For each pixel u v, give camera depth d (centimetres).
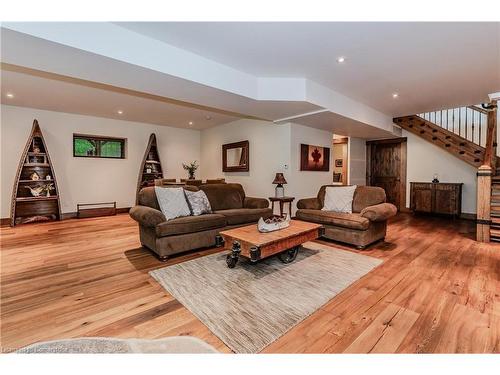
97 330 170
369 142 752
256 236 267
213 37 257
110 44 234
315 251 334
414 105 504
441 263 291
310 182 559
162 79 287
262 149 570
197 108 531
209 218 339
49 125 555
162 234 296
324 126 543
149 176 694
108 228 480
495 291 223
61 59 238
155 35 254
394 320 181
